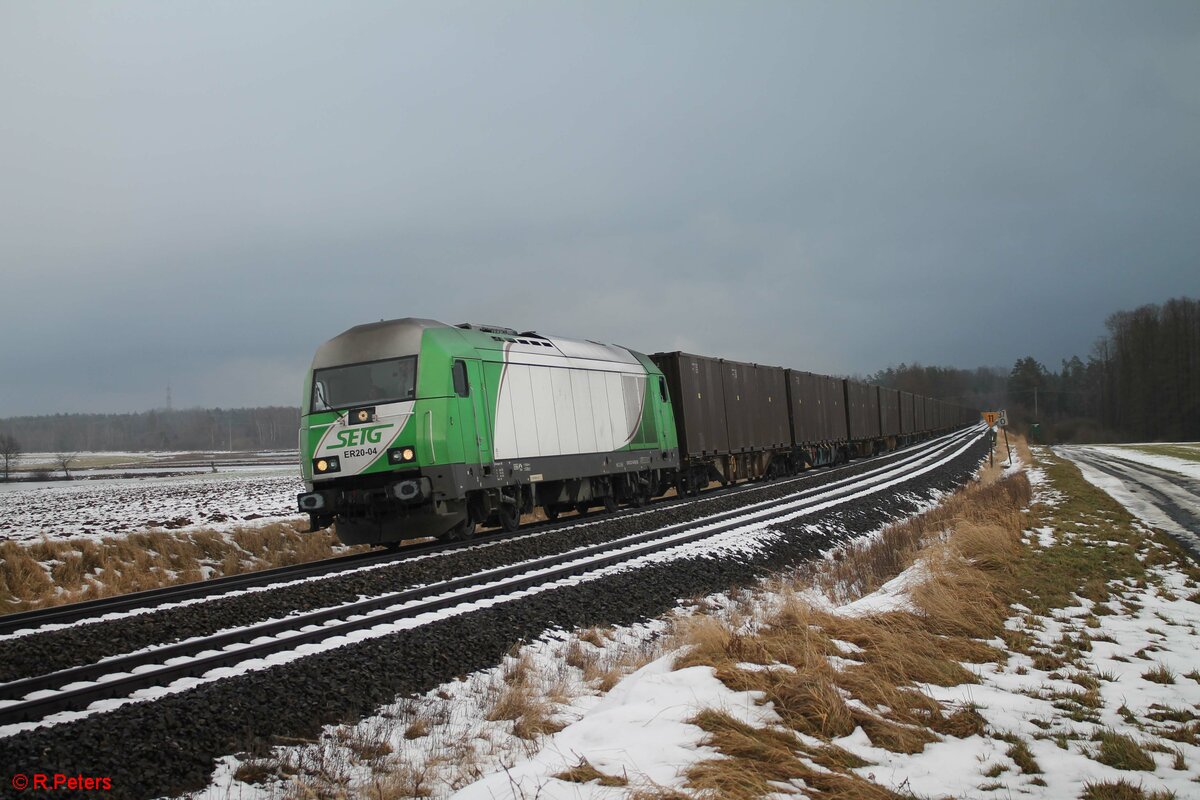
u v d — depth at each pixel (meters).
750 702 6.71
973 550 14.85
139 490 47.88
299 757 6.27
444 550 16.28
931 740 6.42
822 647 8.29
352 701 7.45
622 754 5.58
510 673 8.74
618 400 24.30
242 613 10.54
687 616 12.12
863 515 24.39
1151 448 73.06
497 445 18.56
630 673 8.90
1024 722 6.85
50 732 6.09
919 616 10.09
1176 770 5.80
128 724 6.37
